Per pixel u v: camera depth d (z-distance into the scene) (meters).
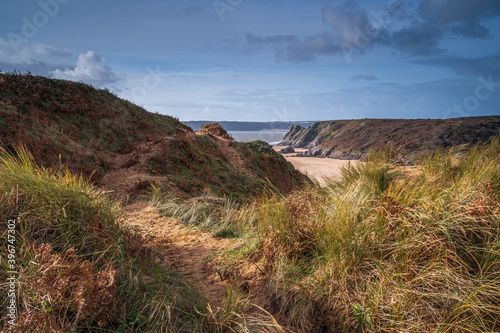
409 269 2.58
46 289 2.08
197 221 6.20
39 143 9.47
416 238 2.74
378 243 2.86
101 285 2.21
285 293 2.80
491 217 2.81
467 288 2.31
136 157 12.03
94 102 15.30
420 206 3.09
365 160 6.36
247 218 5.59
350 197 3.62
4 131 8.96
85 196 3.67
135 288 2.65
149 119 18.14
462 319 2.15
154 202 7.75
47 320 1.93
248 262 3.65
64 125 12.38
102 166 10.88
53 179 3.60
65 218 3.12
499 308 2.16
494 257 2.56
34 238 2.85
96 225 3.25
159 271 3.26
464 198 3.15
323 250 3.19
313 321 2.52
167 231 5.54
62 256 2.48
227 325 2.45
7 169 3.38
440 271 2.42
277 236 3.46
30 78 13.80
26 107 11.88
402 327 2.19
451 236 2.82
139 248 3.53
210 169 13.50
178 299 2.76
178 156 12.94
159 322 2.34
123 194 8.79
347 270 2.78
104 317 2.16
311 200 4.47
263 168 18.81
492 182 3.62
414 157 6.27
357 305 2.42
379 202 3.23
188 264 3.89
